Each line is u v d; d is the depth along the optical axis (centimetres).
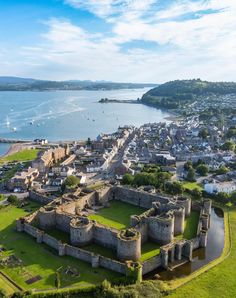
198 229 18412
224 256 16550
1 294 13075
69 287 13750
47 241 17400
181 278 14750
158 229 17638
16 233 18688
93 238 17900
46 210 19612
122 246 15575
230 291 13788
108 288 13275
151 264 15325
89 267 15275
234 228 19550
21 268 15125
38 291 13462
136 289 13375
